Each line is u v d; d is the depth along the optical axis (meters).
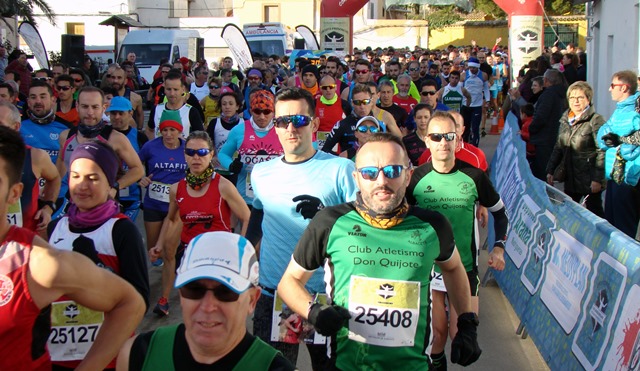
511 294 6.30
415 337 3.14
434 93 10.47
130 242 3.37
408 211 3.21
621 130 6.74
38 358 2.58
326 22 25.09
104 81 11.55
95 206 3.41
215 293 2.16
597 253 4.51
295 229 4.05
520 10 19.34
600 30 16.77
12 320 2.44
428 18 50.00
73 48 22.56
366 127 6.44
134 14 41.88
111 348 2.66
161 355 2.25
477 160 5.65
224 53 45.03
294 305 3.20
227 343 2.20
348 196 4.04
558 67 17.61
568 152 7.77
